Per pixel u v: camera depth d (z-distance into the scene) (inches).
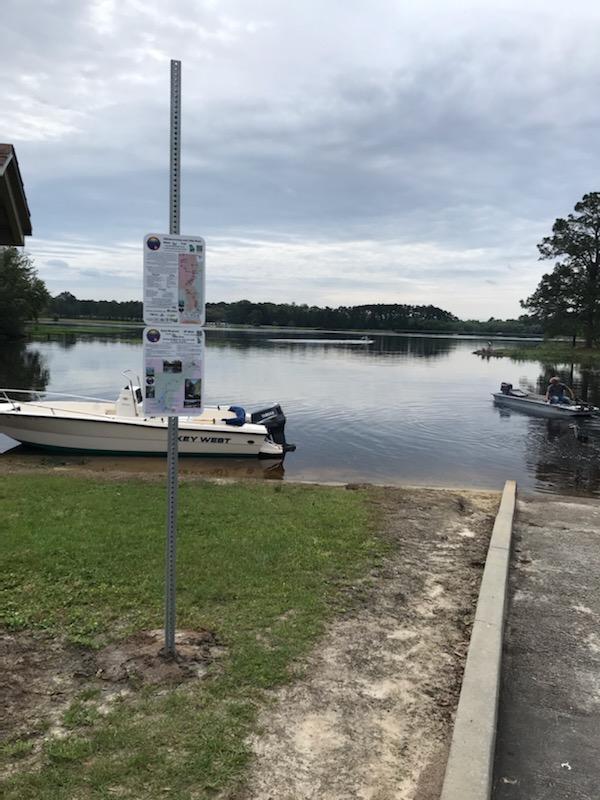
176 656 145.2
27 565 200.1
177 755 111.8
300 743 117.1
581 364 2185.0
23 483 331.3
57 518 255.3
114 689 132.6
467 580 202.5
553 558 226.8
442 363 2000.5
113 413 618.2
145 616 166.6
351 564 211.3
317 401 973.8
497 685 134.0
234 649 149.9
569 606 185.5
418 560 219.6
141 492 311.4
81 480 348.8
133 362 1654.8
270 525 252.2
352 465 567.2
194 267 134.9
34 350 2144.4
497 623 160.2
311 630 161.3
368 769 110.9
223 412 624.7
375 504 296.4
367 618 171.3
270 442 586.6
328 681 138.5
